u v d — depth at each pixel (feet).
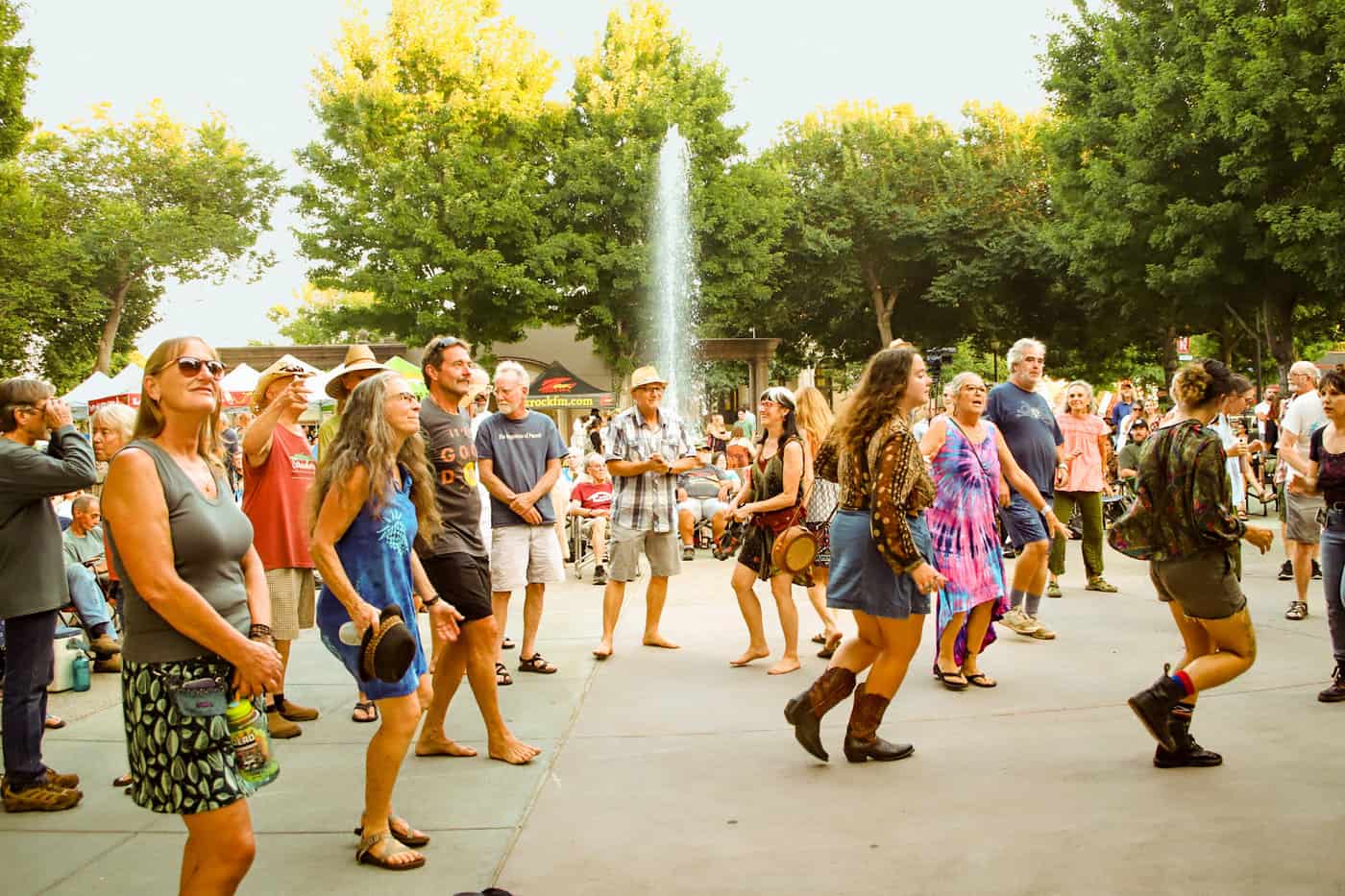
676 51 105.81
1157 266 76.74
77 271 112.47
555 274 97.40
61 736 17.30
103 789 14.42
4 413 13.32
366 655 10.84
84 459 13.48
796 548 18.83
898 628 14.34
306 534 17.78
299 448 18.08
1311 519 23.18
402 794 13.76
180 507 8.41
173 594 8.08
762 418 21.15
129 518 8.11
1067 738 15.38
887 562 14.01
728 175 104.32
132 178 125.08
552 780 14.30
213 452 9.34
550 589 33.88
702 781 14.07
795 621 20.92
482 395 24.23
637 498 22.71
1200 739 15.02
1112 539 14.69
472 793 13.78
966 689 18.56
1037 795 12.93
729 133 104.06
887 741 15.10
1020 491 20.49
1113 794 12.84
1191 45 71.82
